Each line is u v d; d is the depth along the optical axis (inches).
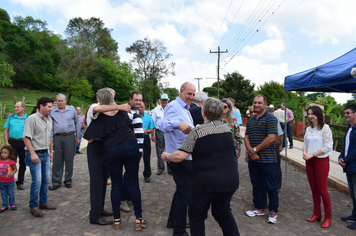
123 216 133.3
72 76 1690.5
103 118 114.7
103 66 2085.4
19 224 120.6
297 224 126.0
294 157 295.0
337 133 395.5
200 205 83.9
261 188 135.8
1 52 1531.7
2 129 459.2
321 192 124.0
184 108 113.7
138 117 151.3
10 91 1536.7
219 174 81.6
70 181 184.4
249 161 138.5
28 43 1723.7
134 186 116.3
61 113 181.9
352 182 122.6
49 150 146.6
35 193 129.6
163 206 148.0
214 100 89.4
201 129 85.4
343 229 120.6
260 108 131.7
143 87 1980.8
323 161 124.6
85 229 116.5
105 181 130.7
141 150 150.2
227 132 87.7
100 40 2393.0
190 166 107.0
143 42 1875.0
